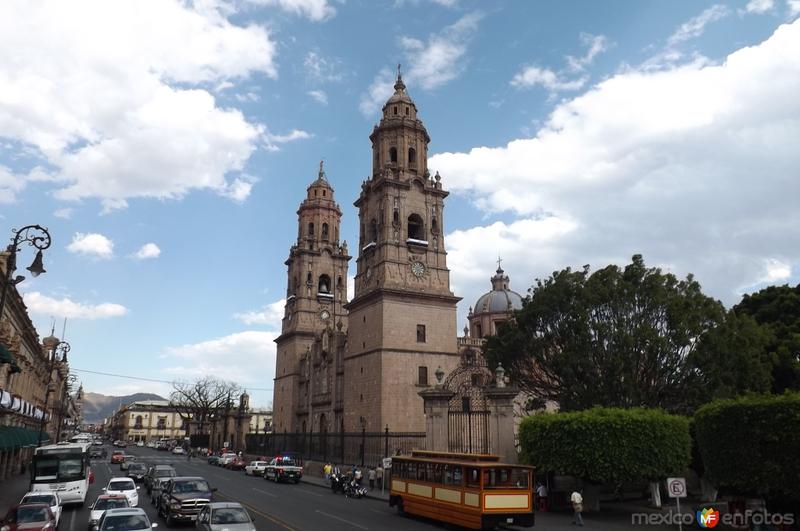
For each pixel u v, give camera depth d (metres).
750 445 23.64
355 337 65.44
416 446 51.66
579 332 42.28
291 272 93.12
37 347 66.50
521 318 46.72
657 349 40.34
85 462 36.25
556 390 46.31
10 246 24.97
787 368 45.78
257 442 87.31
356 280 68.12
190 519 27.75
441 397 39.50
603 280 43.56
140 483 50.06
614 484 34.16
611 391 41.03
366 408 60.62
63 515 32.06
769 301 54.62
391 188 64.56
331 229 93.50
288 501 37.66
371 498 41.38
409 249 63.78
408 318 61.47
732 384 40.28
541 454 33.28
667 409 42.75
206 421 140.12
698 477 41.16
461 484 28.05
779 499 23.89
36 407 68.69
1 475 52.00
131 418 192.50
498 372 39.09
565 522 29.69
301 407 84.00
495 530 27.86
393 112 69.62
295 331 86.81
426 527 28.48
